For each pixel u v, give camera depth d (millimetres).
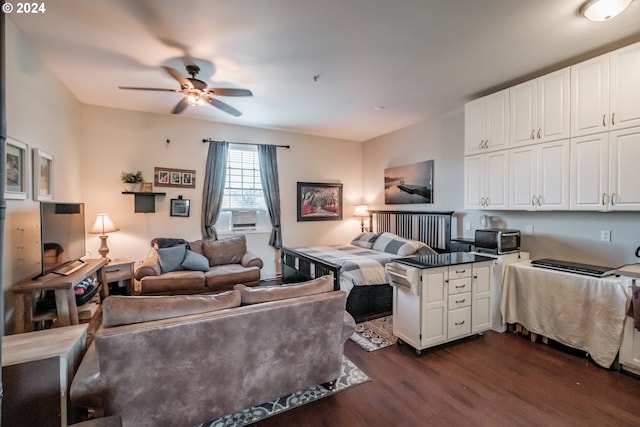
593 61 2662
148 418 1603
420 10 2125
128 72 3139
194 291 3867
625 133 2480
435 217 4652
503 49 2660
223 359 1741
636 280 2307
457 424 1852
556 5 2053
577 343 2658
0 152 919
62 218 2861
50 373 1584
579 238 3082
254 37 2480
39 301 2604
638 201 2426
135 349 1510
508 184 3314
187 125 4824
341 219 6227
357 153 6406
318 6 2088
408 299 2771
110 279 3781
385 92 3688
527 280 3033
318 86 3490
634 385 2229
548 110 2971
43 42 2561
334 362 2143
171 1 2039
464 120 4156
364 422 1878
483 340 3018
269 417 1928
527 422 1862
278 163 5570
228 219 5223
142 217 4543
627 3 1964
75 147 3879
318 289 2109
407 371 2445
